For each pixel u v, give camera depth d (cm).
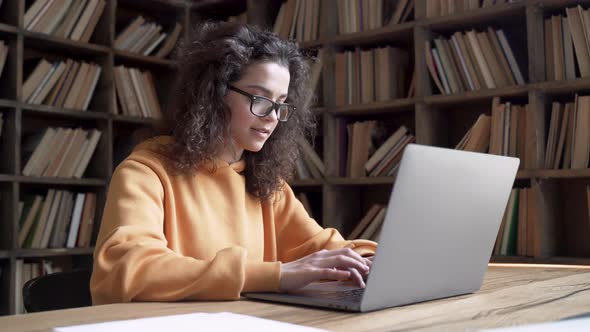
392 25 298
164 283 103
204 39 157
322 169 320
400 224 90
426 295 101
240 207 153
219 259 105
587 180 271
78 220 312
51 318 84
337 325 80
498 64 270
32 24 296
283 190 177
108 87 325
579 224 273
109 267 108
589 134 245
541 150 256
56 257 328
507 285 124
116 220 121
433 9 288
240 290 103
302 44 329
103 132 323
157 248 109
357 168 309
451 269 105
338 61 319
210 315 85
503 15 272
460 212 102
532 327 74
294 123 177
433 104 293
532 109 254
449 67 283
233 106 152
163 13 379
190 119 149
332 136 317
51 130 302
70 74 311
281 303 100
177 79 161
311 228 171
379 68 307
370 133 306
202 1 367
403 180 88
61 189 325
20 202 297
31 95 295
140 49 347
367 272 115
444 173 96
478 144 271
